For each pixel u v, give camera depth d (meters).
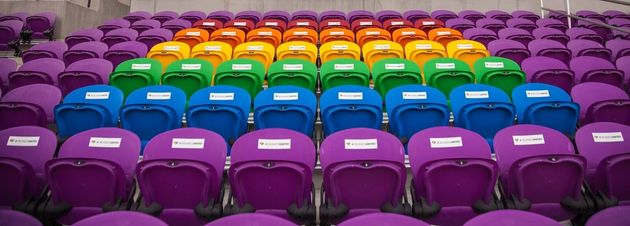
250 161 2.86
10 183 2.96
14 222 2.00
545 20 9.65
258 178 2.91
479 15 10.45
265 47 6.94
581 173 2.90
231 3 12.29
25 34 8.25
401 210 2.94
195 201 2.98
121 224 2.02
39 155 3.35
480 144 3.38
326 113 4.19
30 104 4.05
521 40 7.70
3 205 3.01
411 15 10.64
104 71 5.73
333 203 2.99
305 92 4.62
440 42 7.76
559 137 3.44
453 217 3.05
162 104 4.39
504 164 3.37
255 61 5.85
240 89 4.59
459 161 2.89
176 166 2.84
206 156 3.32
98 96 4.51
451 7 12.07
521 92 4.65
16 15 9.19
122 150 3.35
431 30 8.50
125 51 6.32
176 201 2.98
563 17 10.32
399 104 4.29
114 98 4.52
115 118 4.48
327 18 10.79
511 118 4.18
